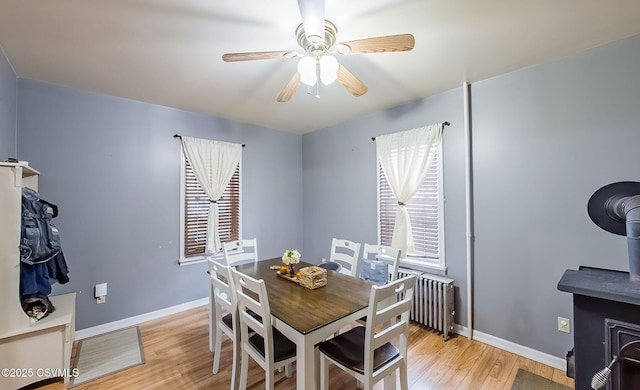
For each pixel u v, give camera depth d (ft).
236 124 12.49
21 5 4.95
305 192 14.87
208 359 7.50
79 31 5.79
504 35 6.01
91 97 9.01
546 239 7.18
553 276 7.07
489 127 8.15
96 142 9.10
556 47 6.51
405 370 5.37
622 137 6.16
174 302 10.64
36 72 7.65
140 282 9.89
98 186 9.12
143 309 9.93
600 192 5.89
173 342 8.39
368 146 11.64
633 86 6.05
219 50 6.55
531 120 7.39
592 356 4.74
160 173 10.39
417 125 9.87
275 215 13.93
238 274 5.67
